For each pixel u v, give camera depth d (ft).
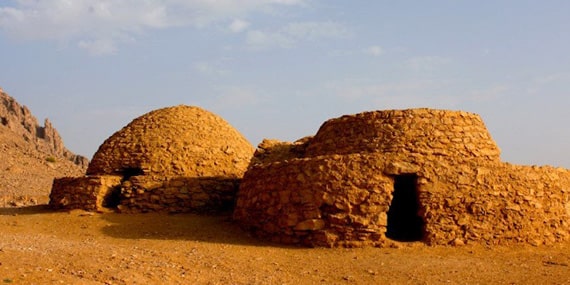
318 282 40.73
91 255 41.57
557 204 57.77
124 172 76.13
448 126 60.90
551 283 40.14
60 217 68.18
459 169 54.39
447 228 52.80
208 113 84.23
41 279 32.37
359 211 52.65
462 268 44.45
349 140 61.57
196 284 37.42
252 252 50.72
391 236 58.49
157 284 35.86
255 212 59.52
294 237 54.29
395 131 60.03
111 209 71.41
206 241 55.47
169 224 63.57
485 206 53.78
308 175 54.60
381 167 53.42
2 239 47.67
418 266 44.98
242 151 81.61
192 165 75.36
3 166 163.12
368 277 42.06
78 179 73.26
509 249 52.54
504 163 56.59
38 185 148.25
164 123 79.10
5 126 256.73
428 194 53.21
